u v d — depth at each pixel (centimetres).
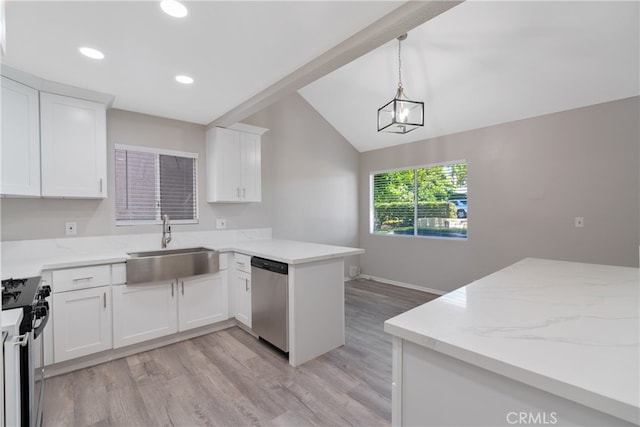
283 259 236
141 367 230
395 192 495
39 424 152
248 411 180
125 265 245
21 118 215
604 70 267
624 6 215
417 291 448
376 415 177
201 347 265
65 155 241
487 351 73
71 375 219
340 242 505
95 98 257
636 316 97
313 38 185
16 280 163
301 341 237
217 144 331
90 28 169
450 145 418
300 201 447
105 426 168
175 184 331
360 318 338
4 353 102
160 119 320
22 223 245
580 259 313
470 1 237
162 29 172
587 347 75
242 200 351
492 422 74
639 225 281
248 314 286
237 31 176
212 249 303
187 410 181
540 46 262
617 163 290
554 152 328
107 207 286
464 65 306
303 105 452
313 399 192
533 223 344
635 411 52
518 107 338
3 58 197
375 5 156
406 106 266
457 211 418
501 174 369
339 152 504
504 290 129
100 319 233
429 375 86
